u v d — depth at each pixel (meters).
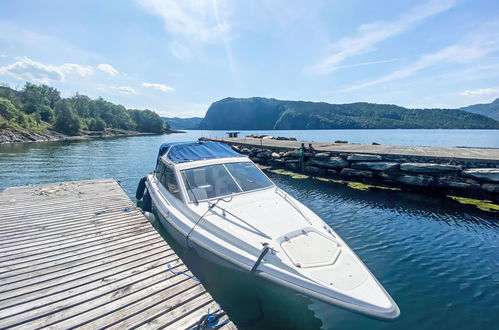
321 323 3.76
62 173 16.56
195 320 2.76
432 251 5.93
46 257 4.01
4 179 14.69
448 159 10.62
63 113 65.69
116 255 4.09
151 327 2.64
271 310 3.89
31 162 21.17
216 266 4.01
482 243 6.27
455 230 7.02
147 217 6.41
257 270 3.47
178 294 3.16
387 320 2.81
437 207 8.84
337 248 3.83
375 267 5.34
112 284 3.34
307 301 4.03
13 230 5.05
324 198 10.13
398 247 6.14
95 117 88.56
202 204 4.91
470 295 4.42
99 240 4.63
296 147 17.44
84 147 36.44
